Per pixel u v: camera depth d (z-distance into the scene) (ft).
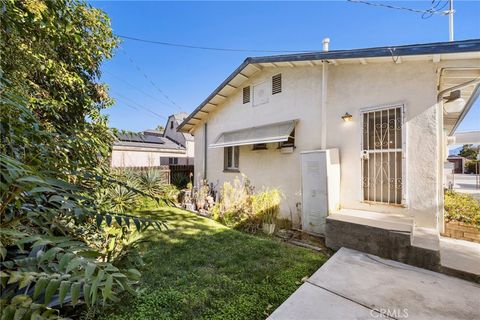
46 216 7.04
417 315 10.29
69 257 5.07
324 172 21.56
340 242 18.38
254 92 34.12
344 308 10.73
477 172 94.48
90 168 10.30
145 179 37.96
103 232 12.57
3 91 6.63
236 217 25.96
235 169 36.70
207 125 42.68
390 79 20.98
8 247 7.03
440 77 20.54
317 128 26.37
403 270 14.47
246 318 10.26
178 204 37.58
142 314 10.19
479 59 17.60
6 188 5.05
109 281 5.11
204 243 19.44
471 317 10.18
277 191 27.17
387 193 21.15
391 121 20.98
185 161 104.37
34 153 7.96
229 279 13.44
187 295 11.72
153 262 15.62
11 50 11.05
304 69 27.86
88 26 18.16
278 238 22.12
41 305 5.09
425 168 19.24
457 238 19.07
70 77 16.24
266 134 29.78
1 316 4.79
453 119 34.14
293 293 11.99
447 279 13.42
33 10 9.66
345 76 23.89
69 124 16.20
